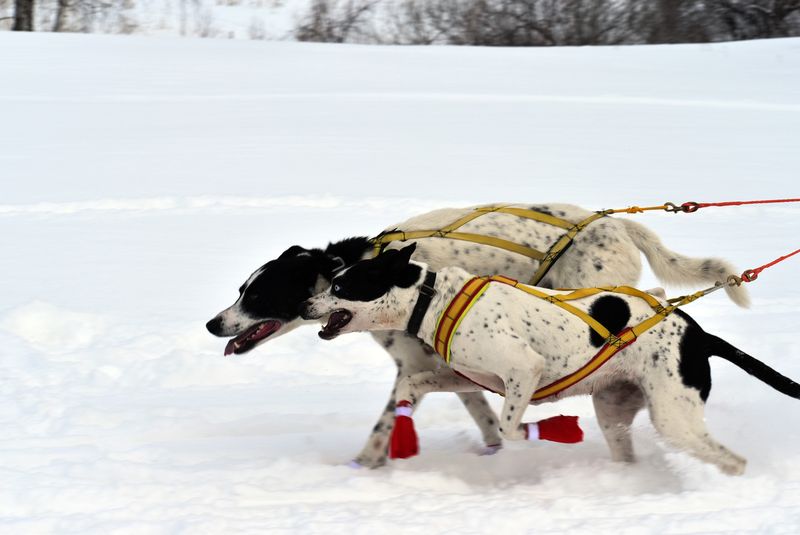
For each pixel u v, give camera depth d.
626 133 19.62
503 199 13.69
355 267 5.87
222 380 7.77
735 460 5.50
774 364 7.89
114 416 6.73
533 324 5.61
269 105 21.91
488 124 20.17
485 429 6.44
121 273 10.50
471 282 5.74
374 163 16.20
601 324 5.61
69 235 12.05
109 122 19.81
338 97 23.11
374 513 5.09
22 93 22.92
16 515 5.09
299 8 36.81
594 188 14.62
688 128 20.38
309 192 14.16
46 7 35.81
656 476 5.80
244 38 33.75
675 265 6.49
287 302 6.32
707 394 5.64
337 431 6.73
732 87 25.94
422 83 25.38
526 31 35.66
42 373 7.60
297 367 8.08
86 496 5.26
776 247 11.75
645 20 36.16
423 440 6.62
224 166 15.93
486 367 5.61
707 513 5.03
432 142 18.16
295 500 5.38
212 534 4.76
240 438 6.48
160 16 35.28
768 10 36.22
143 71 26.12
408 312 5.87
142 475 5.62
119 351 8.09
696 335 5.65
